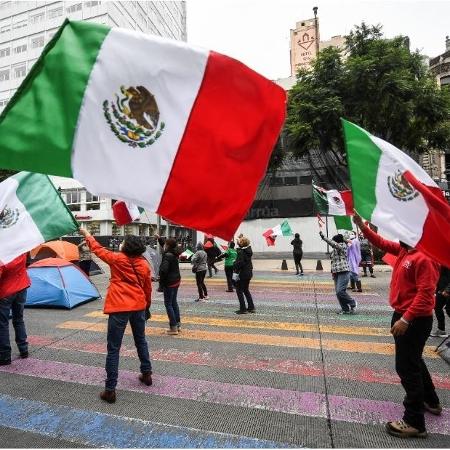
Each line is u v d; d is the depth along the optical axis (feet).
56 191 13.43
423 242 10.07
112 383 12.95
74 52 8.48
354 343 19.33
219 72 8.41
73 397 13.32
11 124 8.26
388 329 21.93
